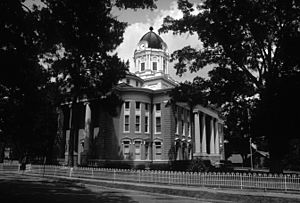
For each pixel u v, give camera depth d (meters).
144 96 46.59
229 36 22.17
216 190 17.20
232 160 87.56
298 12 19.94
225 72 23.83
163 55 71.38
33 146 40.88
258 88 22.88
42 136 41.00
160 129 46.56
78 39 11.67
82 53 12.92
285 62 19.05
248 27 22.28
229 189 17.78
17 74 11.07
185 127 52.00
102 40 12.48
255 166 67.25
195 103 26.38
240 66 23.91
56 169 31.36
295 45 18.02
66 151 49.28
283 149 21.25
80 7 10.69
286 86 18.02
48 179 28.44
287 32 19.70
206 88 25.22
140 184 20.91
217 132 65.38
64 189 20.27
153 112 47.56
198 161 28.09
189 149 53.25
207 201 15.79
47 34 11.12
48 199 14.70
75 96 35.69
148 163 44.25
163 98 46.88
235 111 25.16
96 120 48.72
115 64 35.00
